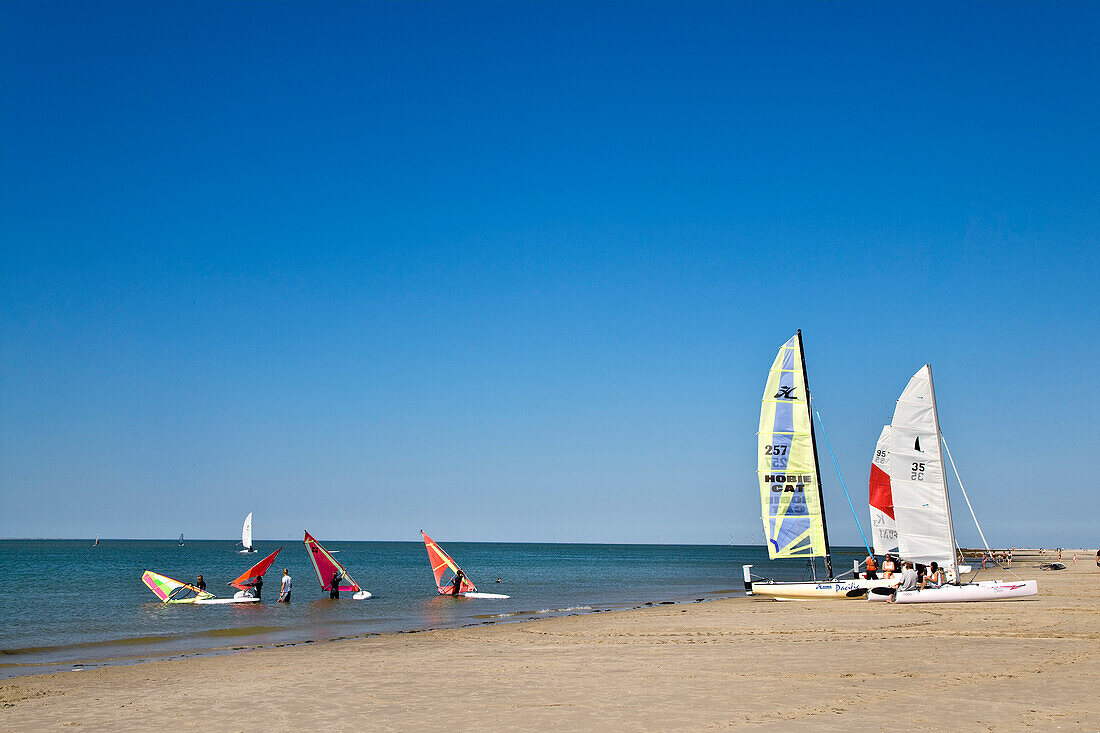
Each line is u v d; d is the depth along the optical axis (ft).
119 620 112.06
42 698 50.11
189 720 41.16
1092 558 375.45
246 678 55.52
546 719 37.73
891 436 101.86
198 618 114.21
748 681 45.88
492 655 63.98
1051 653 54.24
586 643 71.31
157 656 76.43
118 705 46.55
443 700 43.70
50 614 121.39
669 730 34.53
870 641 63.16
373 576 256.93
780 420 109.09
